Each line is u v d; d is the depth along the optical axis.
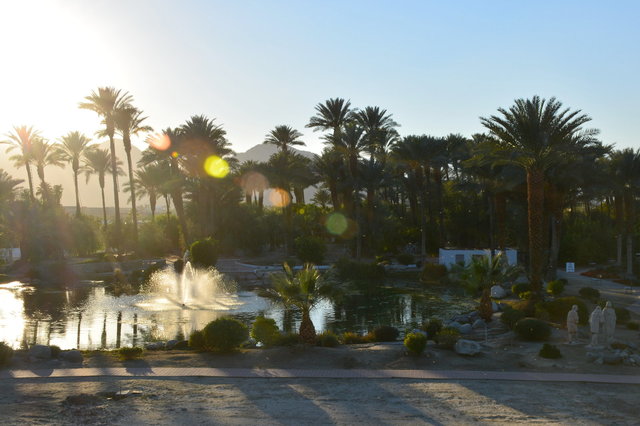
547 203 47.94
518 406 16.55
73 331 32.81
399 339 29.55
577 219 69.00
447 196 78.94
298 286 25.00
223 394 17.66
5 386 18.33
